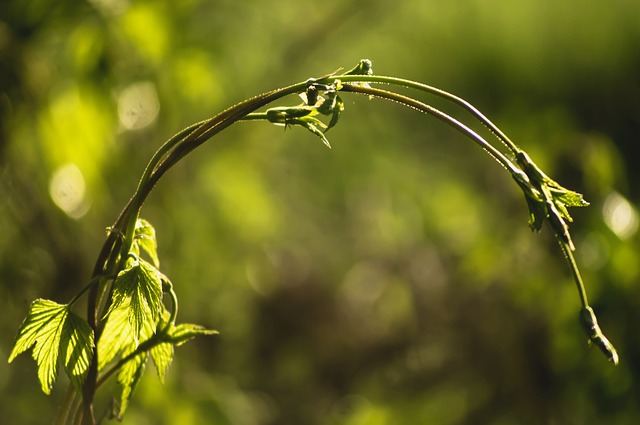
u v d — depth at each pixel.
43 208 1.83
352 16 3.05
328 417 2.82
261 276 2.97
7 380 2.02
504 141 1.16
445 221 3.17
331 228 3.59
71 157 1.75
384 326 2.89
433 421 2.54
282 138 3.18
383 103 3.32
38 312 1.19
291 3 2.99
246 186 2.78
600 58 2.52
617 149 2.34
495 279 2.44
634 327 2.04
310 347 2.95
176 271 2.33
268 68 2.90
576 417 2.22
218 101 2.50
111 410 1.24
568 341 2.08
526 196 1.16
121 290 1.18
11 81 1.70
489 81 2.73
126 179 2.04
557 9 2.57
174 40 1.88
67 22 1.73
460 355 2.57
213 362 2.56
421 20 2.98
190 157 2.59
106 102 1.77
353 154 3.49
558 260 2.25
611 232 2.06
